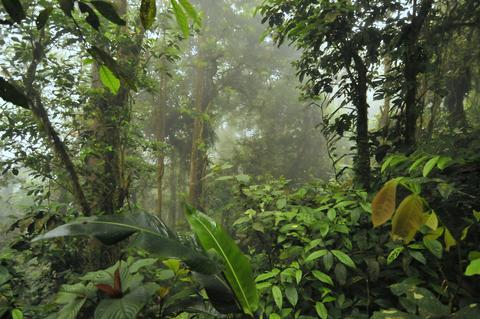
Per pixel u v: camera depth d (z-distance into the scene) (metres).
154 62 8.07
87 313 2.12
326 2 3.34
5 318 2.22
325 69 4.18
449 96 5.49
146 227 1.37
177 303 1.74
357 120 3.90
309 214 2.86
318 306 2.29
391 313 1.51
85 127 4.73
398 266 2.50
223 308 1.51
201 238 1.50
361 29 3.63
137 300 1.41
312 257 2.40
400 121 3.83
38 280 4.29
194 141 11.82
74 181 3.88
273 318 2.22
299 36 3.75
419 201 1.28
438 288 2.12
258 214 3.19
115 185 4.43
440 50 4.25
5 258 3.59
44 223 3.75
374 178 3.48
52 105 4.36
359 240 2.61
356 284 2.52
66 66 4.43
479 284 2.13
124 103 4.63
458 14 4.09
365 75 3.81
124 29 4.60
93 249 4.03
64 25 3.67
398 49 3.43
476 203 2.23
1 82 1.13
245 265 1.50
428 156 1.56
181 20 1.19
